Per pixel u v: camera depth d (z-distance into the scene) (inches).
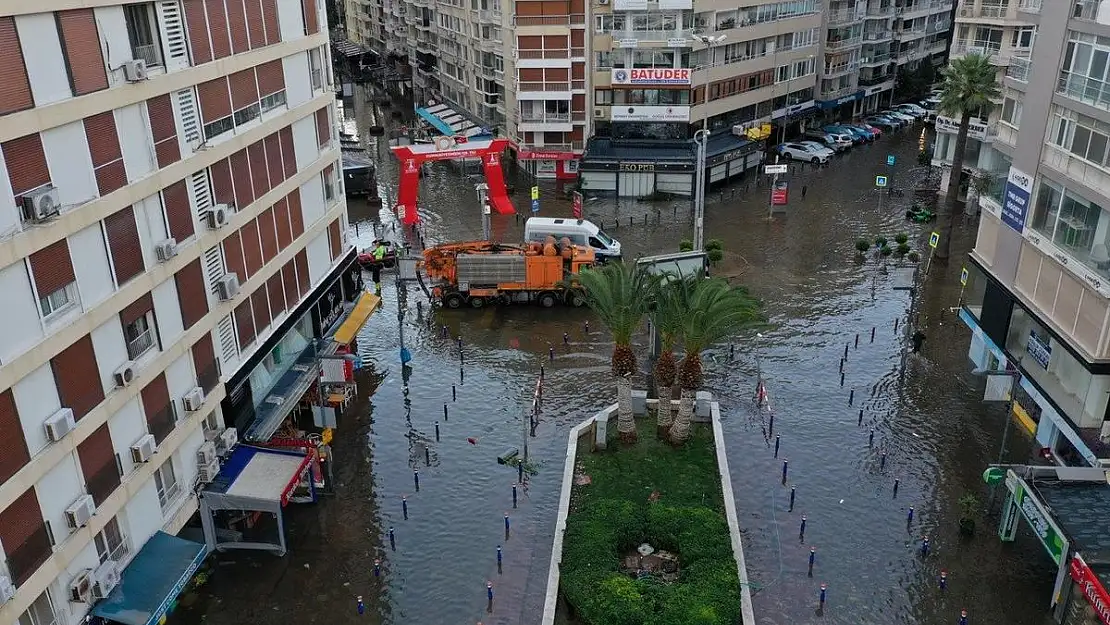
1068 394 1192.2
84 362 836.6
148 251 931.3
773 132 3208.7
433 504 1209.4
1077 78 1138.7
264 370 1266.0
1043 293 1232.8
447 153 2393.0
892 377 1549.0
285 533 1149.1
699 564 1027.3
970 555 1096.2
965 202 2544.3
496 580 1064.2
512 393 1513.3
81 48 807.1
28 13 734.5
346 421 1427.2
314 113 1338.6
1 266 718.5
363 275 2054.6
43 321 778.2
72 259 811.4
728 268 2054.6
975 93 1948.8
